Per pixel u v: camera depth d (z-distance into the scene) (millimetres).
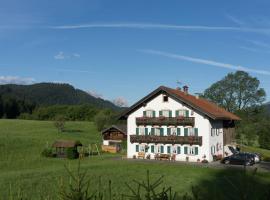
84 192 8914
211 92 95375
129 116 58844
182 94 58500
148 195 8266
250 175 8570
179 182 36250
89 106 162625
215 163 51031
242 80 92938
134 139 57562
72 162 55031
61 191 8773
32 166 52219
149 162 51219
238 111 92250
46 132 95250
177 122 54469
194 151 53531
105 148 72188
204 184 35125
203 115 53281
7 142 69562
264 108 93625
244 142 90500
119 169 43406
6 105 158375
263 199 8133
